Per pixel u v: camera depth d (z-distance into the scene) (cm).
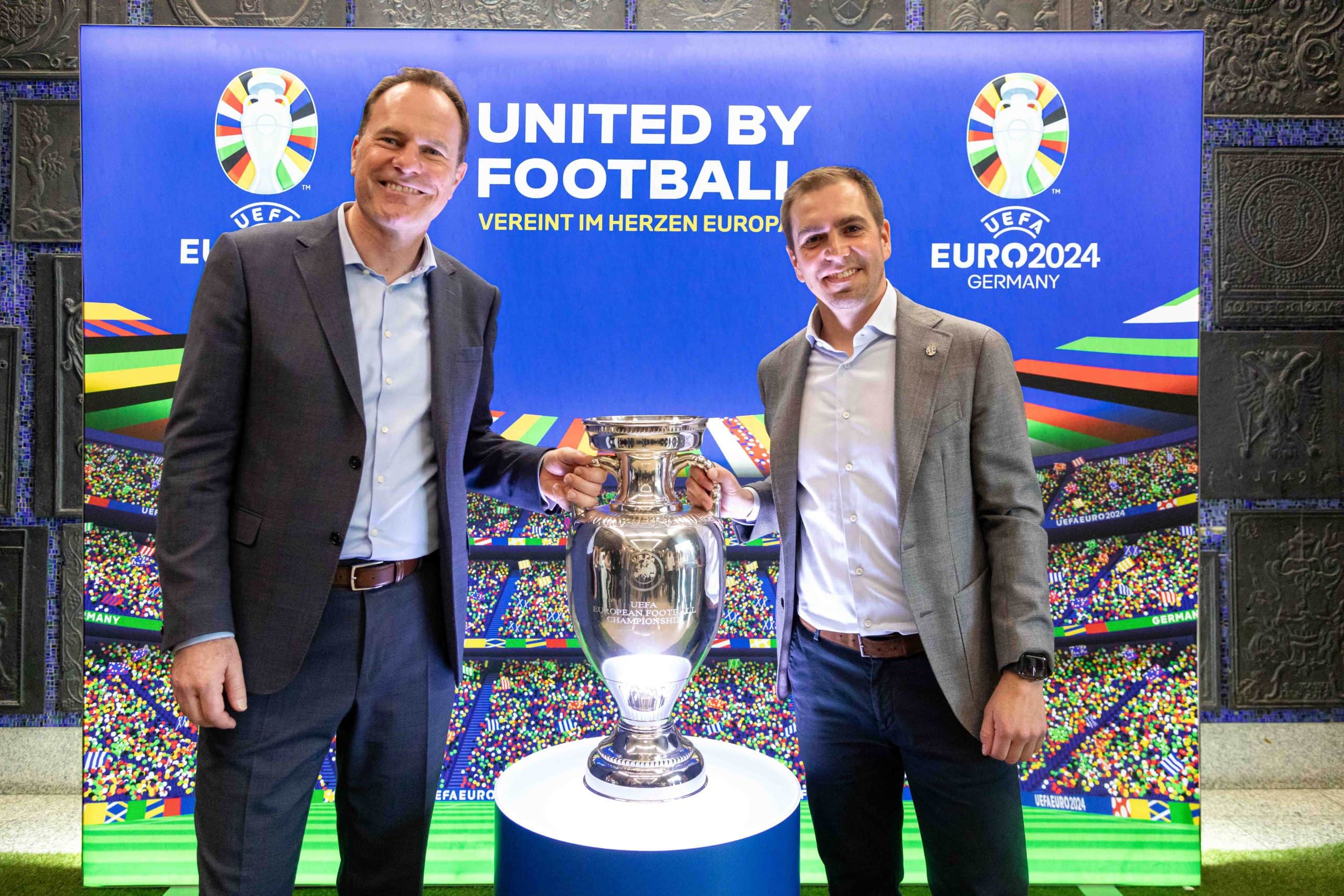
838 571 125
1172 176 174
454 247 175
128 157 171
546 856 99
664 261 177
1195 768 176
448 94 117
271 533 111
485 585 182
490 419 147
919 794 124
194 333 111
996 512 120
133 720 177
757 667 184
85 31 170
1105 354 175
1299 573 222
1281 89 220
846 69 175
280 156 172
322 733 116
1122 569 177
